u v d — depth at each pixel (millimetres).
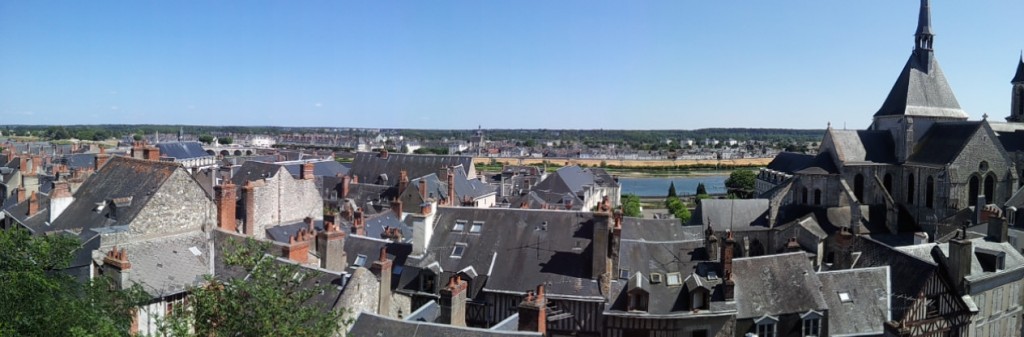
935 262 58625
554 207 106812
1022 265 63406
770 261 55156
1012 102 118750
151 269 46125
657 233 81812
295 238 50875
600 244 52219
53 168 112438
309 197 76438
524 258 55438
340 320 38219
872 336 52625
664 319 50281
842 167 91312
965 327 56531
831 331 52250
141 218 48719
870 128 107812
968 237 67000
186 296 45500
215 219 55000
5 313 31109
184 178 51875
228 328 30797
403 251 58781
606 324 51125
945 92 98375
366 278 43906
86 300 34531
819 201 91250
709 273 54094
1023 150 98125
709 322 50844
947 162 87188
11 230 36969
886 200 89250
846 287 54938
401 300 54938
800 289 53188
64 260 38125
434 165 135625
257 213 68000
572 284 52562
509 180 162250
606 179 161875
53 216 56094
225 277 48156
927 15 98375
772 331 51719
